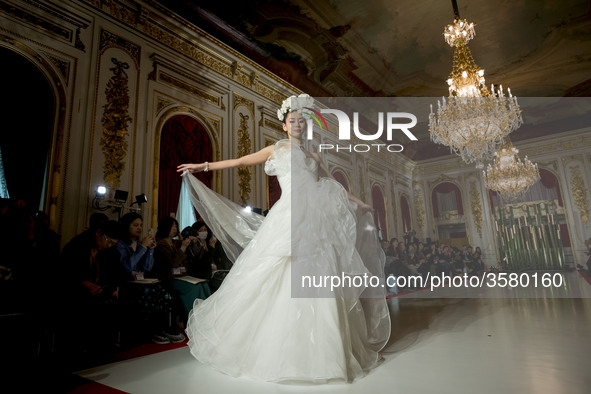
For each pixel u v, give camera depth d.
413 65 8.84
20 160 4.20
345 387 1.62
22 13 4.34
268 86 8.07
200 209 2.55
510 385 1.58
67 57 4.72
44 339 2.39
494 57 8.77
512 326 3.11
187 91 6.25
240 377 1.84
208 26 6.45
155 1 5.72
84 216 4.56
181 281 3.43
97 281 3.01
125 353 2.65
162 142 5.74
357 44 7.80
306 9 6.55
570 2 7.06
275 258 1.93
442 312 4.10
